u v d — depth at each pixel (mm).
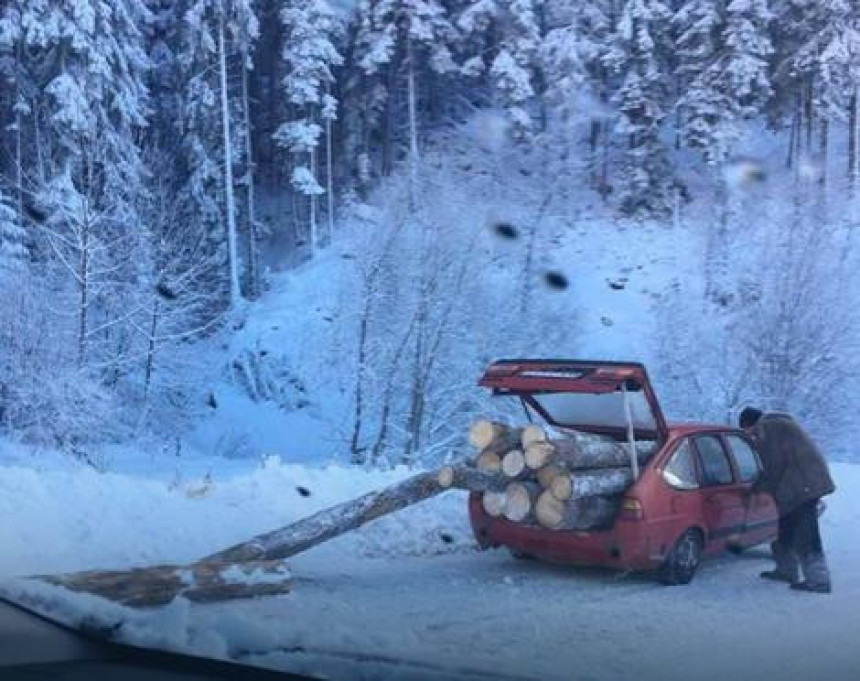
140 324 23969
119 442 23281
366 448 22156
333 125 40062
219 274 31219
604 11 30656
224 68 36531
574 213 27781
